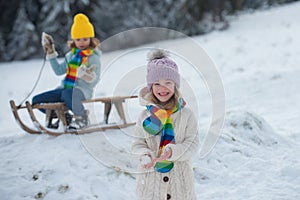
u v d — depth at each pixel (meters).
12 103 4.26
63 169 3.60
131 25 18.67
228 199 3.38
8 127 6.75
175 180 2.66
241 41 14.09
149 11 18.77
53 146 3.98
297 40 12.89
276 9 22.34
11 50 17.05
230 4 20.94
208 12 18.73
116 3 18.78
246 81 7.67
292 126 5.16
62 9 16.67
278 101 6.46
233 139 4.33
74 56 4.54
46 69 13.43
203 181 3.71
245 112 4.78
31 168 3.62
